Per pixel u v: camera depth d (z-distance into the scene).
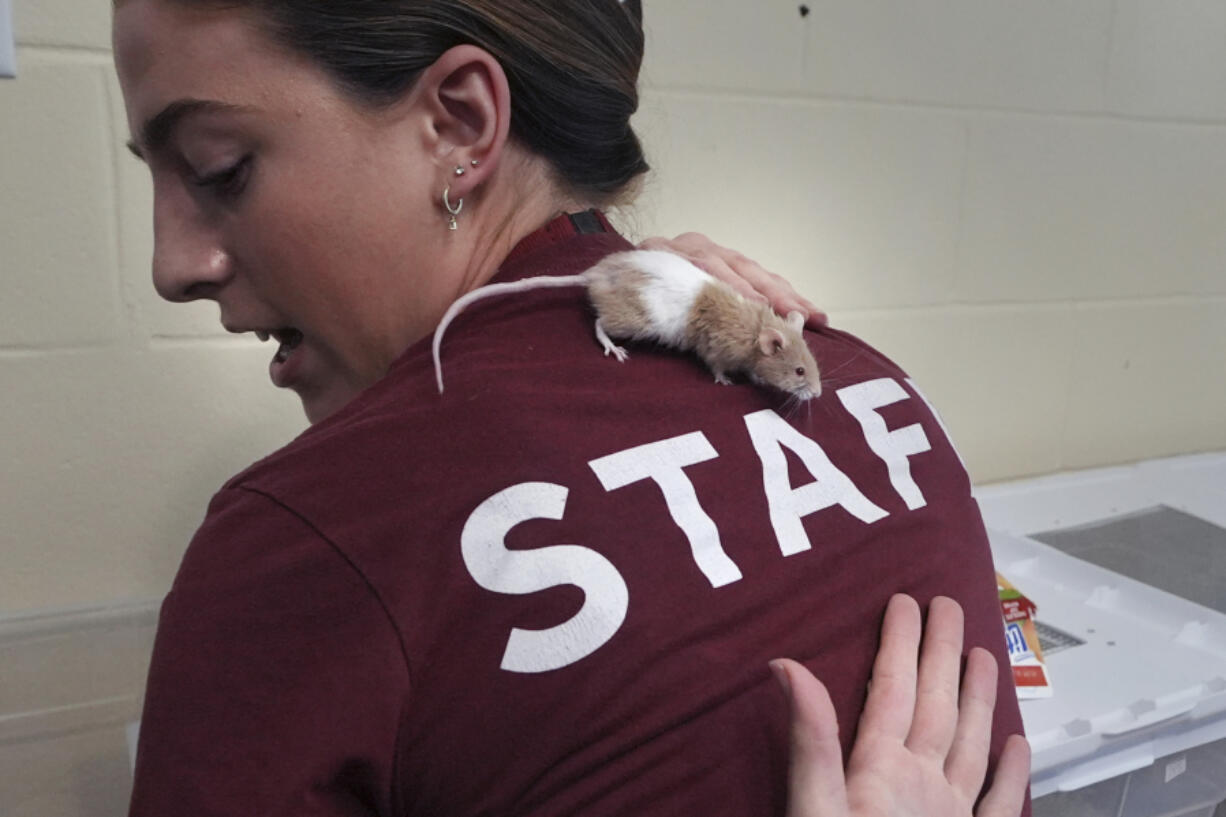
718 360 0.69
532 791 0.53
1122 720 1.07
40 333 1.24
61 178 1.21
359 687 0.51
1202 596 1.44
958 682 0.64
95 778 1.31
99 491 1.32
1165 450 2.17
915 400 0.79
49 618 1.29
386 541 0.52
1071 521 1.71
